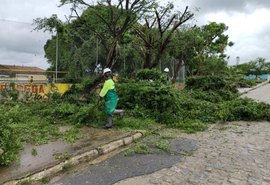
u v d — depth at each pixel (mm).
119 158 7297
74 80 23734
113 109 10016
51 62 33062
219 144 8734
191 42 27328
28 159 6809
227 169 6605
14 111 10578
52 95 15422
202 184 5801
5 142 6977
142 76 18203
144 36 23062
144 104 12758
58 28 19547
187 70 36188
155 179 6016
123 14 16844
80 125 10242
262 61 57500
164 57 29688
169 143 8680
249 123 12312
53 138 8656
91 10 17938
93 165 6805
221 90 19969
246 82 31625
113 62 18312
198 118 12586
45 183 5812
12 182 5617
